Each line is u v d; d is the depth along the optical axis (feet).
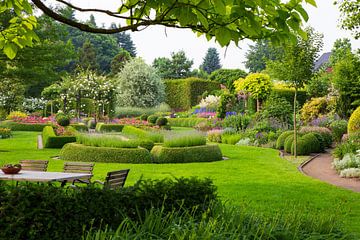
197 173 41.01
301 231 15.06
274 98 85.20
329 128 73.77
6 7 11.84
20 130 101.55
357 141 52.34
